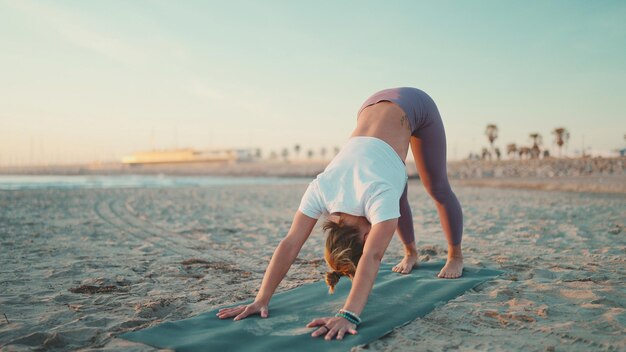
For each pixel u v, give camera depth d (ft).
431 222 23.53
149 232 20.39
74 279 11.05
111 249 15.76
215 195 49.88
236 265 13.00
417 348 6.36
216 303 8.91
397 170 7.70
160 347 6.46
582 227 20.04
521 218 24.12
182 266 12.78
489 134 181.78
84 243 17.04
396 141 8.25
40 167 333.83
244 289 10.04
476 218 24.38
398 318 7.54
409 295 8.94
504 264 12.24
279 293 9.24
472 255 13.80
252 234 19.83
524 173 105.40
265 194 52.54
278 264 7.82
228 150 303.48
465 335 6.88
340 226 7.23
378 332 6.86
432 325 7.36
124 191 55.47
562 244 15.64
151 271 12.01
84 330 7.22
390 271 11.35
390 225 6.89
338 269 7.37
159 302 8.67
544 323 7.35
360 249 7.17
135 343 6.65
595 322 7.23
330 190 7.43
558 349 6.21
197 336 6.79
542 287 9.53
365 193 7.02
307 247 16.25
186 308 8.57
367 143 7.88
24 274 11.53
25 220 24.47
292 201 41.37
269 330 7.04
